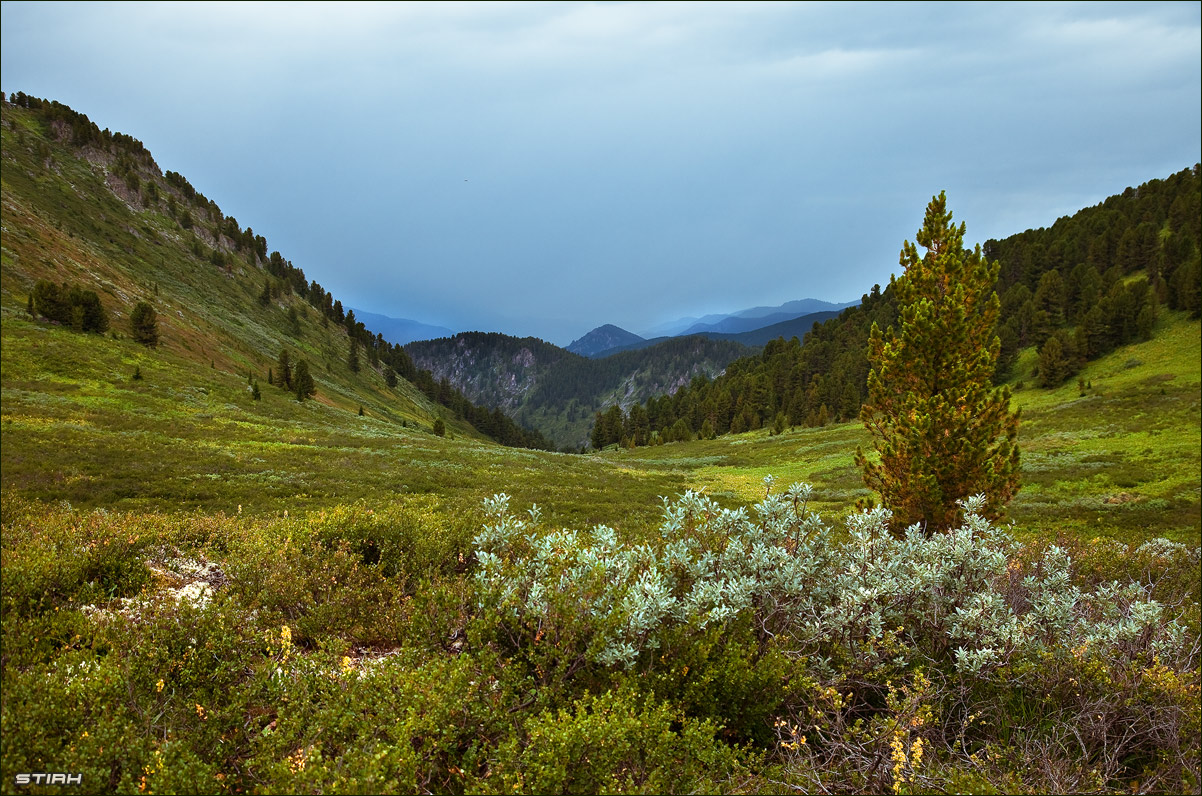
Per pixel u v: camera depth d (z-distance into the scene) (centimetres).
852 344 13512
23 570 443
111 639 365
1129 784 315
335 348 15475
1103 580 639
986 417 952
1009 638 385
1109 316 8794
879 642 394
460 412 18875
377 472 3122
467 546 645
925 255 1063
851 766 316
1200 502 2325
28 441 2802
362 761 255
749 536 493
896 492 984
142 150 17288
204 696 319
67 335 5678
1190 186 13312
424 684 303
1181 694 328
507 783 250
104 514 718
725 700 352
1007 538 535
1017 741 339
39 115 15200
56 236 8950
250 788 271
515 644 364
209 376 6456
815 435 7488
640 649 363
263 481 2555
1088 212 15688
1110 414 5097
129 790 241
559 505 2389
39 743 250
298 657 346
